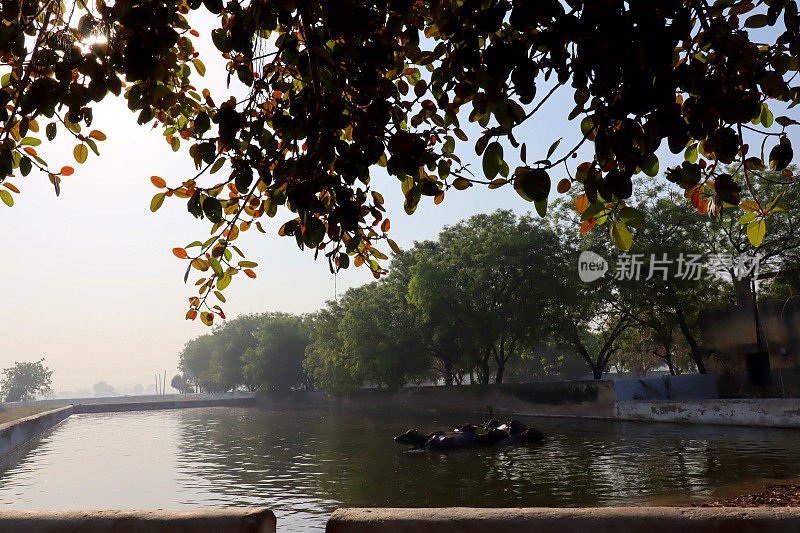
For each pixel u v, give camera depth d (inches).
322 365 2182.6
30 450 1024.2
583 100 103.6
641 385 1107.9
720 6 107.4
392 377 1701.5
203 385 4448.8
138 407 2736.2
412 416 1491.1
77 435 1342.3
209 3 111.3
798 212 1114.1
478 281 1438.2
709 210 121.4
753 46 104.7
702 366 1221.1
